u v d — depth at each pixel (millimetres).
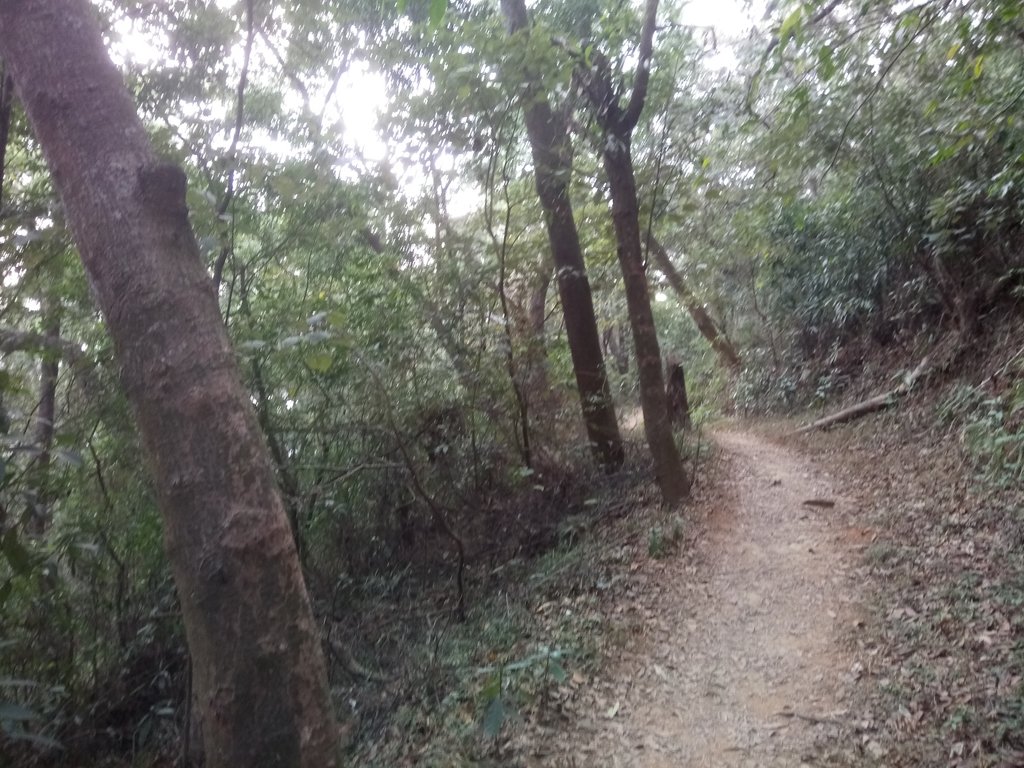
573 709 5703
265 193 7602
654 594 7531
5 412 4176
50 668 7168
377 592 9414
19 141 6742
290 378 8102
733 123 12969
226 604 2457
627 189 9781
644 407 10094
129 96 2945
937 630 5738
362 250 9797
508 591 8602
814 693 5473
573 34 11445
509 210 10805
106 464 7285
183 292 2654
